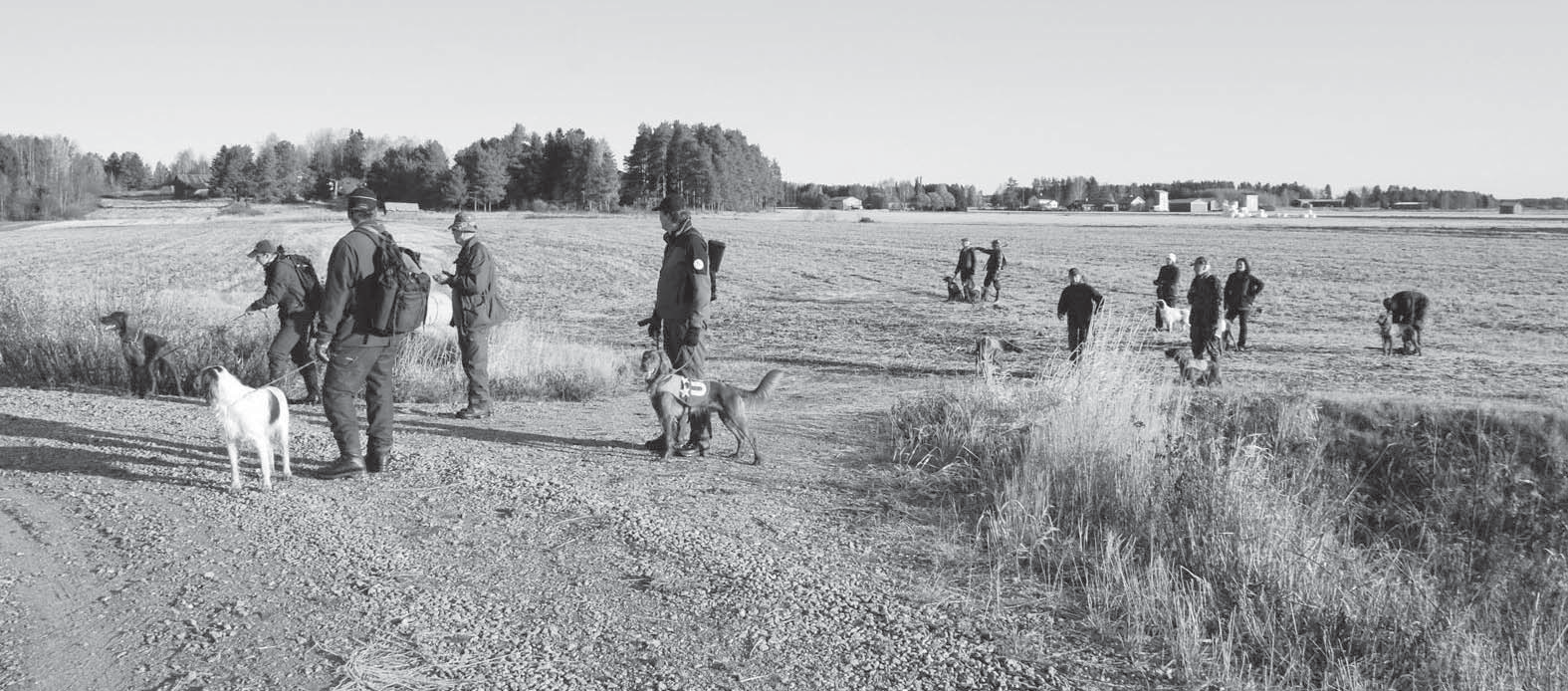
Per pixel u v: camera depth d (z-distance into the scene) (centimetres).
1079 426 730
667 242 757
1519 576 683
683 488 662
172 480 652
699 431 771
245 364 1090
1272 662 427
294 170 13762
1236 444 724
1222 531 574
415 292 657
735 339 2189
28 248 5056
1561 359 1745
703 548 535
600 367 1265
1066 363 930
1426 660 465
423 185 12419
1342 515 893
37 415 857
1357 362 1708
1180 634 427
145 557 509
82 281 3138
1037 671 405
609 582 484
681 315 747
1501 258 4619
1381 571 640
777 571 505
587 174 12200
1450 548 766
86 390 1065
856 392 1313
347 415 657
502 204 12900
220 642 412
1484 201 18612
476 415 927
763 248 5634
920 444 801
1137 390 866
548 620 439
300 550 521
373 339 656
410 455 733
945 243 6147
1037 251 5312
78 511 584
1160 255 4988
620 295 3381
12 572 490
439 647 410
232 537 541
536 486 648
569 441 815
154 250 4794
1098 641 436
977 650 421
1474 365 1666
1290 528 611
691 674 392
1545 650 547
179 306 1527
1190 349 1581
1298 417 1032
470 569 499
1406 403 1098
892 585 492
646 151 13088
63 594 462
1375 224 9188
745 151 15150
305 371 988
